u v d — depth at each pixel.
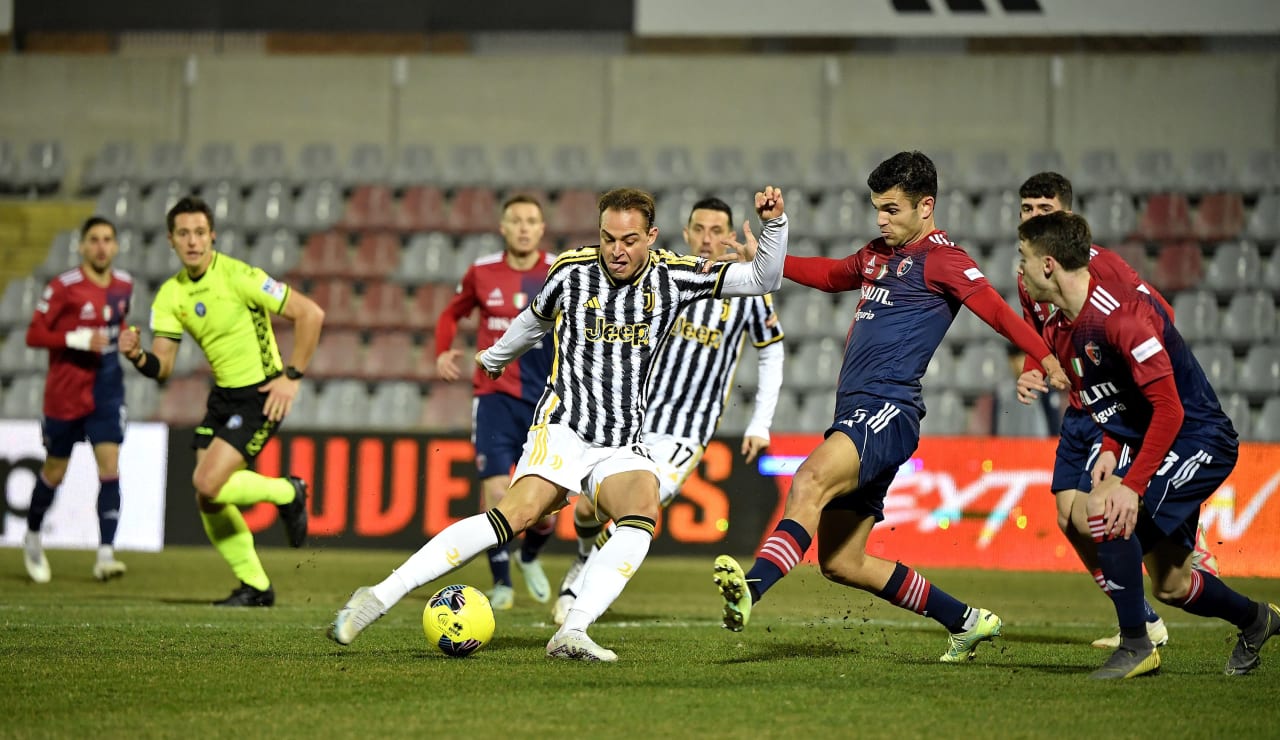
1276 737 12.84
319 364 52.81
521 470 17.44
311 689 14.83
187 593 28.86
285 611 24.73
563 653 17.02
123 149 61.53
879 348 17.17
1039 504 38.44
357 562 36.84
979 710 13.95
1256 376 49.72
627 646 19.42
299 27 58.62
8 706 13.81
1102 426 17.06
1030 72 60.19
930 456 38.97
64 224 59.72
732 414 49.75
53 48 64.75
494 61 62.59
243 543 25.89
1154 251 54.66
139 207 59.00
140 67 63.59
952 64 60.62
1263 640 17.20
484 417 27.83
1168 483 16.38
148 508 40.53
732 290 17.53
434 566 16.81
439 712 13.48
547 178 59.84
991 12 55.16
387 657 17.52
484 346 28.25
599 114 62.12
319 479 39.69
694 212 23.78
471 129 62.50
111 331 32.28
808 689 15.09
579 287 17.38
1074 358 16.80
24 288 54.59
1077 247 16.25
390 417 50.19
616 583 17.02
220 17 58.91
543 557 39.97
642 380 17.58
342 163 62.62
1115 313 16.03
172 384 50.66
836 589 31.55
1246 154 58.97
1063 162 58.81
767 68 61.47
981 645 20.77
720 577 14.74
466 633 17.47
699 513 39.16
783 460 39.06
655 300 17.36
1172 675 16.86
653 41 63.03
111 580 31.75
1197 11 54.88
